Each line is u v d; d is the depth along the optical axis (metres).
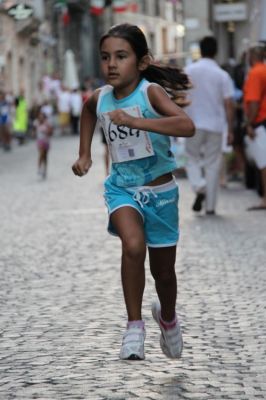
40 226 20.50
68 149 53.47
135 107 8.56
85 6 94.25
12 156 48.91
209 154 21.02
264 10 26.41
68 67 82.06
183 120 8.31
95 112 8.91
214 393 8.05
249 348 9.67
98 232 19.25
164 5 120.50
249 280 13.52
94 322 11.05
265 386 8.27
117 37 8.48
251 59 21.48
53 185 31.41
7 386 8.42
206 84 20.55
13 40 74.06
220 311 11.52
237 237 17.73
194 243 17.12
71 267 15.12
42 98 78.31
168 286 8.88
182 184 29.45
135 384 8.36
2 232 19.64
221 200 24.45
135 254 8.41
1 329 10.84
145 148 8.62
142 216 8.66
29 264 15.54
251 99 21.25
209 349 9.66
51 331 10.65
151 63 8.67
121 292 12.90
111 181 8.79
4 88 68.00
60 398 7.97
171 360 9.23
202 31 59.16
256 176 25.50
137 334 8.55
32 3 76.06
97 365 9.09
